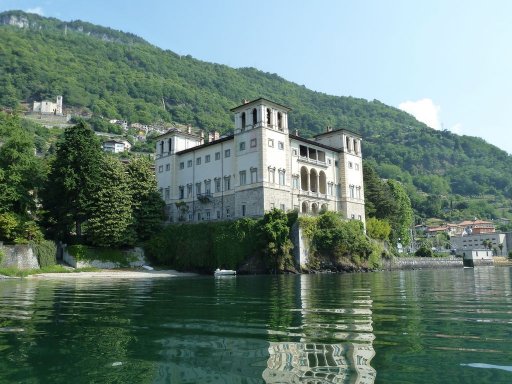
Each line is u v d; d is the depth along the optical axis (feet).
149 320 41.55
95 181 211.20
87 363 25.03
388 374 21.91
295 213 215.72
